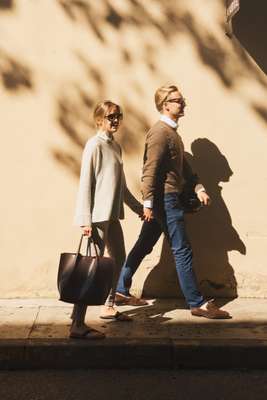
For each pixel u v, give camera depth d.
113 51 6.50
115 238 5.76
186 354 5.25
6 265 6.53
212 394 4.73
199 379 5.04
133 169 6.55
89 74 6.50
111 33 6.50
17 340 5.27
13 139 6.48
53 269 6.55
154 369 5.24
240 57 6.61
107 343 5.25
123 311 6.19
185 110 6.57
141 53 6.53
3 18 6.45
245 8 6.60
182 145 6.02
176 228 5.93
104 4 6.49
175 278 6.63
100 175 5.47
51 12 6.46
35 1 6.45
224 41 6.57
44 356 5.20
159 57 6.54
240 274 6.64
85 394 4.72
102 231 5.50
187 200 6.04
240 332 5.57
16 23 6.45
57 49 6.47
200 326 5.73
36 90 6.48
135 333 5.52
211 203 6.63
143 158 6.37
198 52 6.55
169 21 6.54
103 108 5.53
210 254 6.64
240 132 6.60
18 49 6.46
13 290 6.55
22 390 4.79
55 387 4.85
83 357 5.21
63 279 5.21
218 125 6.59
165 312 6.16
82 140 6.51
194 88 6.57
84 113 6.50
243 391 4.80
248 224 6.65
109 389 4.82
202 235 6.64
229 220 6.64
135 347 5.24
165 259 6.62
